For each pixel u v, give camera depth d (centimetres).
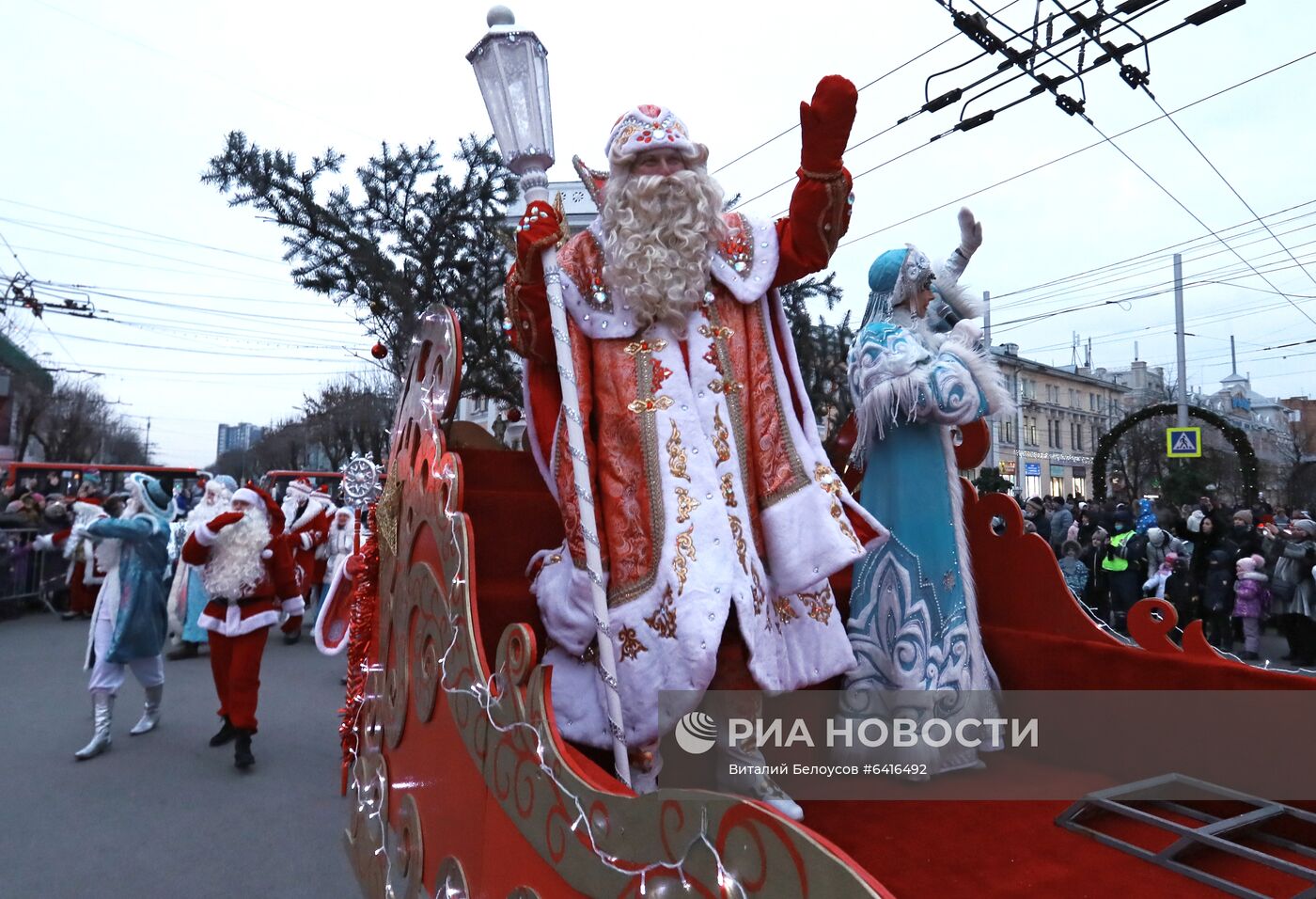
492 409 1061
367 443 3088
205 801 514
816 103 219
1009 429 3609
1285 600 994
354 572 353
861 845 205
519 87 236
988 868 191
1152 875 188
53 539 1277
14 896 382
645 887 131
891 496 288
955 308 323
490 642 257
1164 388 4059
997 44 834
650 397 223
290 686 827
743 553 211
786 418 236
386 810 274
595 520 209
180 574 1001
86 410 4644
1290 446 4269
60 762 589
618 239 228
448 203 842
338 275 831
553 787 160
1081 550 1164
